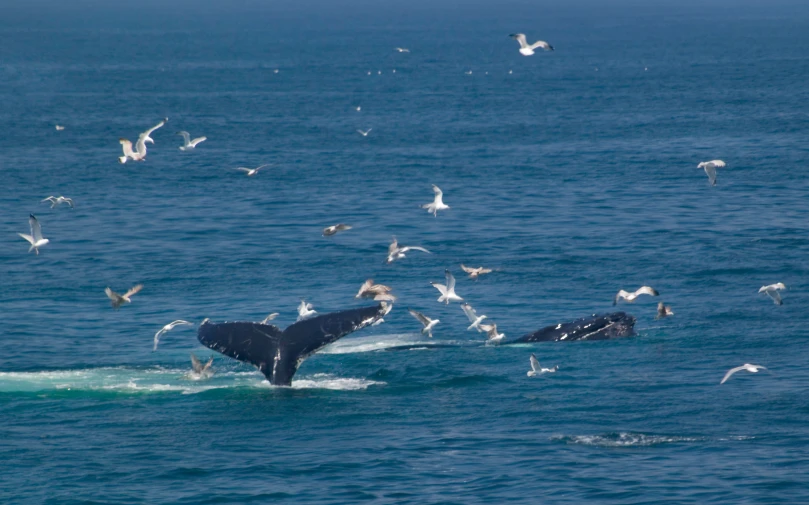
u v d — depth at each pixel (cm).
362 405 9969
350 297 14975
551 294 15088
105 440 9050
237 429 9306
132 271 16762
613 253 17762
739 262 16800
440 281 16000
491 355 11800
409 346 12206
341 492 8006
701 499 7806
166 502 7831
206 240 19325
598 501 7806
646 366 11281
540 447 8906
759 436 9081
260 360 10388
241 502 7838
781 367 11125
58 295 15112
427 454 8762
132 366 11281
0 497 7881
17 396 10162
